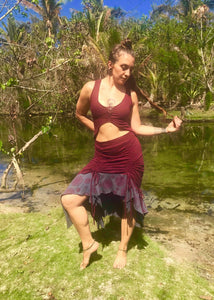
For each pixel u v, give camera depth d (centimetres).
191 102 1554
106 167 197
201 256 215
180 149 594
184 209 302
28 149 627
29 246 230
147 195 343
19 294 179
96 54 1384
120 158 196
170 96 1582
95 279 189
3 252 223
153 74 1619
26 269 202
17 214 292
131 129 203
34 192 358
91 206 200
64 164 490
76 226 196
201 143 659
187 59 1512
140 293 176
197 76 1497
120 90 199
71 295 176
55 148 634
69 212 194
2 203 323
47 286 185
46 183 391
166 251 221
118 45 192
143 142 692
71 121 1262
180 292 176
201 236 245
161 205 313
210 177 404
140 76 1675
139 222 220
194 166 461
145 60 1543
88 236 199
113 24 1622
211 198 330
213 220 275
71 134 870
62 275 195
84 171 201
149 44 1562
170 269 198
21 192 359
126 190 197
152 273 194
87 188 194
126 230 206
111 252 220
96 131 200
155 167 459
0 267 206
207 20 1452
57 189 367
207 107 1212
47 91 658
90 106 202
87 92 203
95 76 1408
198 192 349
